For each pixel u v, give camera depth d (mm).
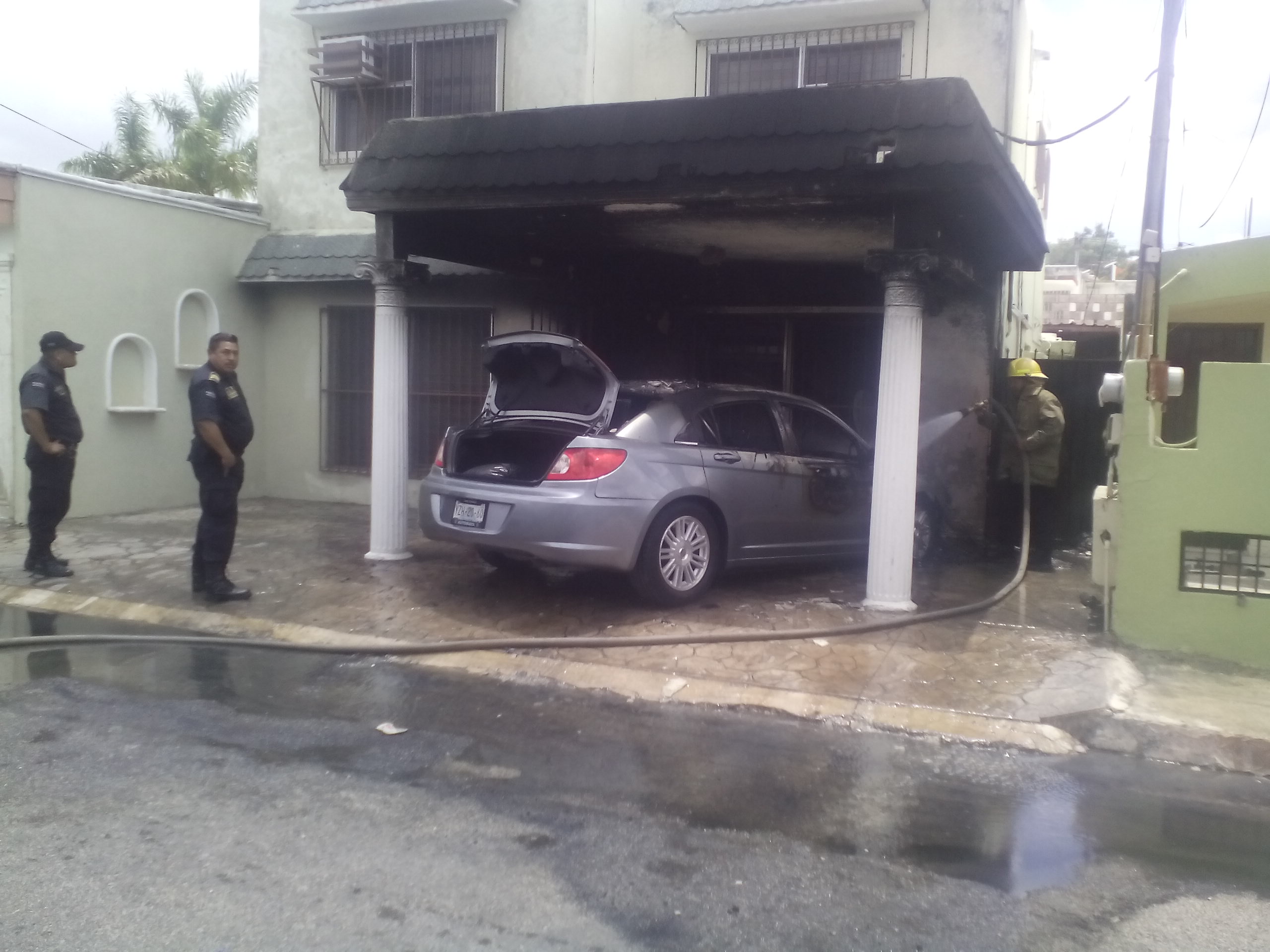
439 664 6469
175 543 9562
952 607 7637
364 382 12125
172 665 6348
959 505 10375
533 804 4473
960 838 4242
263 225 12516
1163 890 3844
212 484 7492
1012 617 7383
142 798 4398
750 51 11367
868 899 3721
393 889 3686
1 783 4512
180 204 11438
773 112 6980
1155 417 6695
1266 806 4660
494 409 8023
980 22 10391
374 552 8930
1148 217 8648
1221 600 6309
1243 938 3512
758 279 11109
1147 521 6449
